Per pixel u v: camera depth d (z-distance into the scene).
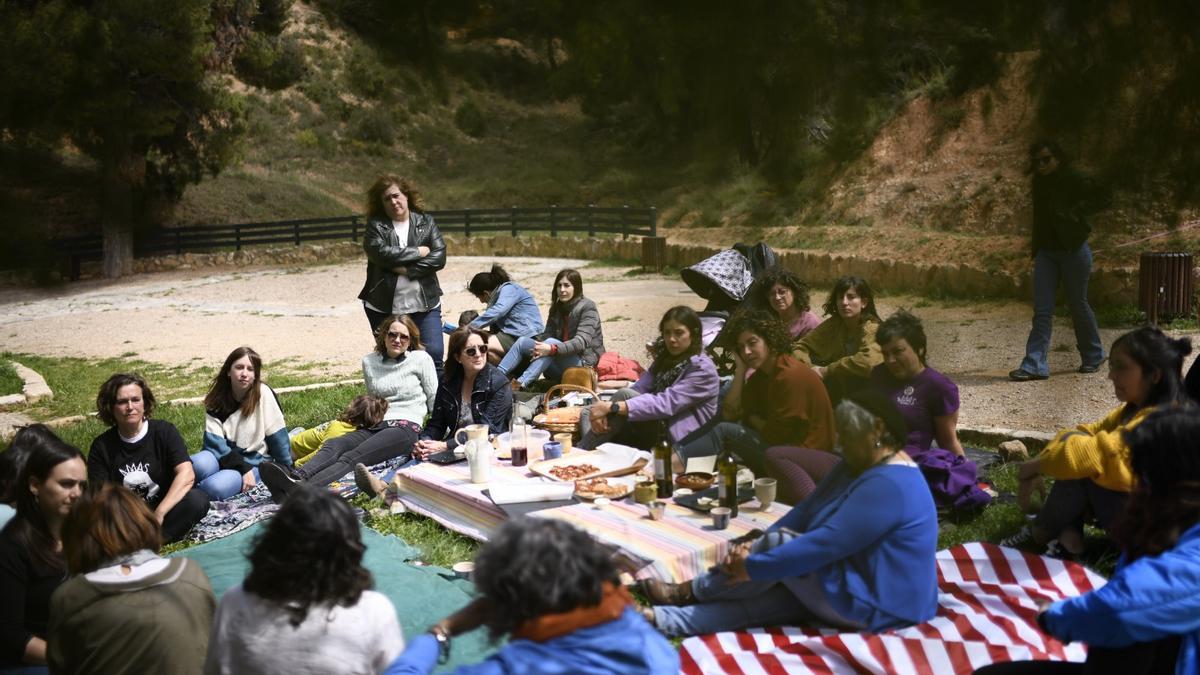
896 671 3.32
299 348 13.81
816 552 3.44
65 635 2.87
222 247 29.08
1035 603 3.71
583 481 4.92
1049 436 5.65
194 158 27.94
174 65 20.28
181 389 11.21
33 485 3.54
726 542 4.06
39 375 12.20
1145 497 2.27
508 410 6.30
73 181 30.16
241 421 6.02
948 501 4.74
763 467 4.90
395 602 4.18
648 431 5.81
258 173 31.86
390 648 2.61
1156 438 2.21
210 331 16.19
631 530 4.25
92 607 2.85
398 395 6.57
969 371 6.88
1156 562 2.19
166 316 18.59
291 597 2.48
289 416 8.65
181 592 2.95
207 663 2.58
